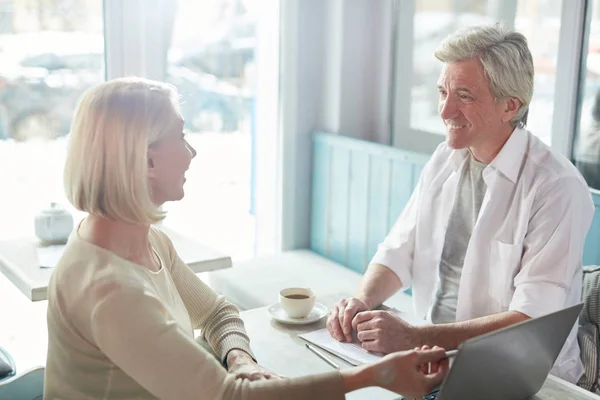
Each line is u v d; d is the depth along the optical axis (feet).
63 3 8.91
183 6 9.63
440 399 3.69
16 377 4.66
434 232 6.49
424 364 4.13
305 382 3.78
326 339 5.16
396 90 10.39
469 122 5.75
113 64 9.28
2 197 9.16
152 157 3.96
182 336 3.75
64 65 9.09
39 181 9.31
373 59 10.57
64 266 3.89
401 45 10.19
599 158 7.86
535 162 5.85
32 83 8.99
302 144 10.69
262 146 10.58
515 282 5.71
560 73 8.09
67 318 3.83
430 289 6.57
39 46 8.92
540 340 3.97
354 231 10.07
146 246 4.21
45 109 9.13
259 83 10.34
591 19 7.77
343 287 9.16
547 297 5.48
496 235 5.91
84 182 3.82
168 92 4.01
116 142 3.76
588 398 4.37
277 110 10.50
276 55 10.28
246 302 8.78
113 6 9.09
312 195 10.84
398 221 6.83
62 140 9.30
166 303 4.14
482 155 6.05
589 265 6.98
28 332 9.41
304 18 10.28
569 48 7.95
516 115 5.83
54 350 4.00
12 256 6.97
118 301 3.65
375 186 9.58
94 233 3.97
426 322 5.52
